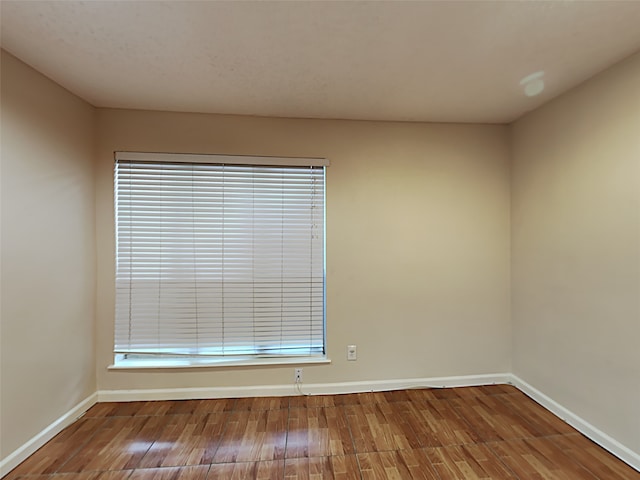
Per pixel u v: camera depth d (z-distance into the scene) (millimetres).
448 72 1748
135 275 2270
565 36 1433
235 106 2178
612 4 1229
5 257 1566
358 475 1560
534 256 2256
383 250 2439
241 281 2350
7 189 1579
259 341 2375
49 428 1819
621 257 1646
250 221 2350
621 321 1649
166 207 2283
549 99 2082
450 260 2484
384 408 2180
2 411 1552
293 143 2363
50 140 1834
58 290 1894
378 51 1547
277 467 1618
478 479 1530
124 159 2227
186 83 1872
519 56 1597
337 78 1812
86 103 2125
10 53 1574
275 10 1253
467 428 1941
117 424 1979
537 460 1659
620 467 1600
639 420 1568
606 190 1720
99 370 2238
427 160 2465
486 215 2504
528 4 1223
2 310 1553
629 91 1597
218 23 1340
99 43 1486
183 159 2268
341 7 1235
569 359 1969
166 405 2209
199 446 1778
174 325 2303
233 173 2336
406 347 2459
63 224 1933
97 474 1564
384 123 2436
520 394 2357
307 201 2396
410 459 1673
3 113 1556
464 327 2498
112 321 2248
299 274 2402
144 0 1200
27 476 1549
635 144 1575
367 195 2426
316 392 2379
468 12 1267
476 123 2488
